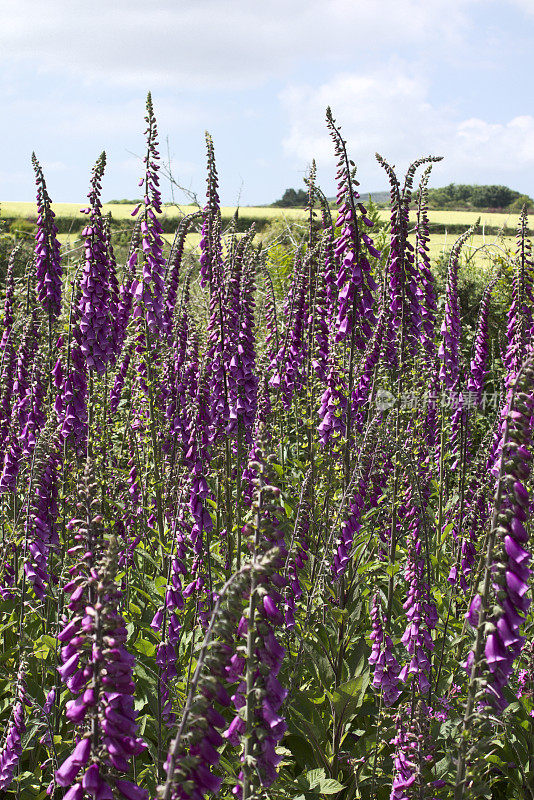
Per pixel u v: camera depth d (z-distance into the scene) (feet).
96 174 24.41
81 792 9.68
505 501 11.77
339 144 20.57
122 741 9.83
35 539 18.97
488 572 11.71
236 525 22.49
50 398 25.31
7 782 16.37
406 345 23.36
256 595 10.05
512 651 11.88
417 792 15.10
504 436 11.74
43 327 27.27
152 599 21.20
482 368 29.50
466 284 45.44
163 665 17.60
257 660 10.44
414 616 17.72
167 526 22.08
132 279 30.94
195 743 9.13
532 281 26.11
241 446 26.91
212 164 25.07
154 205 27.09
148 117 26.84
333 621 20.56
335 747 18.88
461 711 17.88
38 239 25.95
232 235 26.96
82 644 10.08
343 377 22.21
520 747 18.51
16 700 16.89
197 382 24.26
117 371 31.48
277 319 37.47
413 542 18.66
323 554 21.03
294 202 139.64
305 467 27.53
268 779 10.52
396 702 19.66
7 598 21.34
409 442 23.72
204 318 37.47
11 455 23.17
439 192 178.70
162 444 27.66
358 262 20.98
